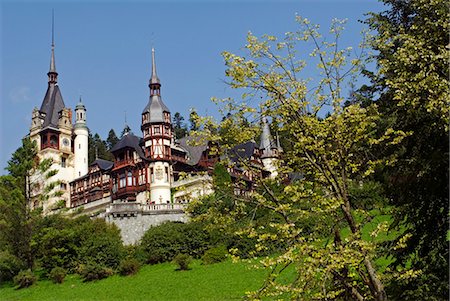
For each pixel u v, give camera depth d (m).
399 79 15.31
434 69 15.16
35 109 92.12
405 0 20.95
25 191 53.09
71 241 50.88
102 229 54.75
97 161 85.25
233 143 15.40
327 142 14.70
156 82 78.38
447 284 15.05
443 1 16.12
